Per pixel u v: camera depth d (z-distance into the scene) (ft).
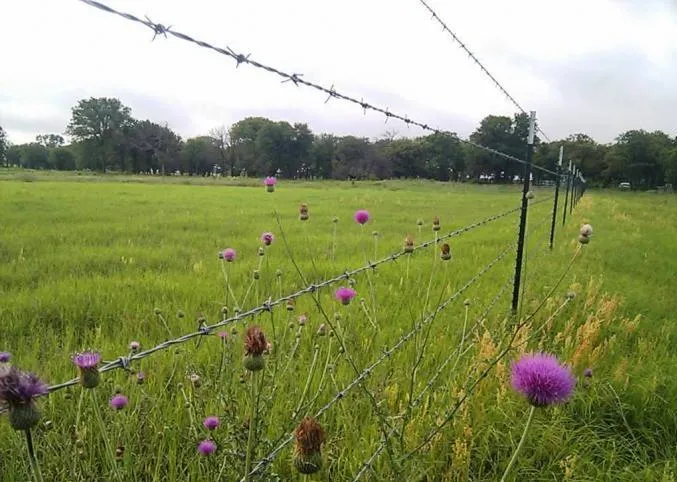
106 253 26.78
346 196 101.76
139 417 8.46
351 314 12.20
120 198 74.08
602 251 34.06
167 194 90.63
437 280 21.65
